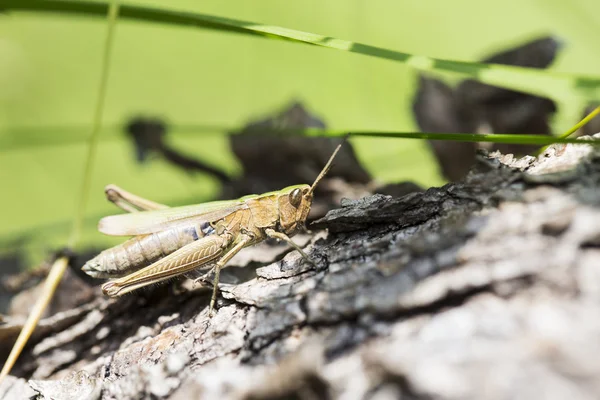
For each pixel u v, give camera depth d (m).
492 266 0.11
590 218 0.11
